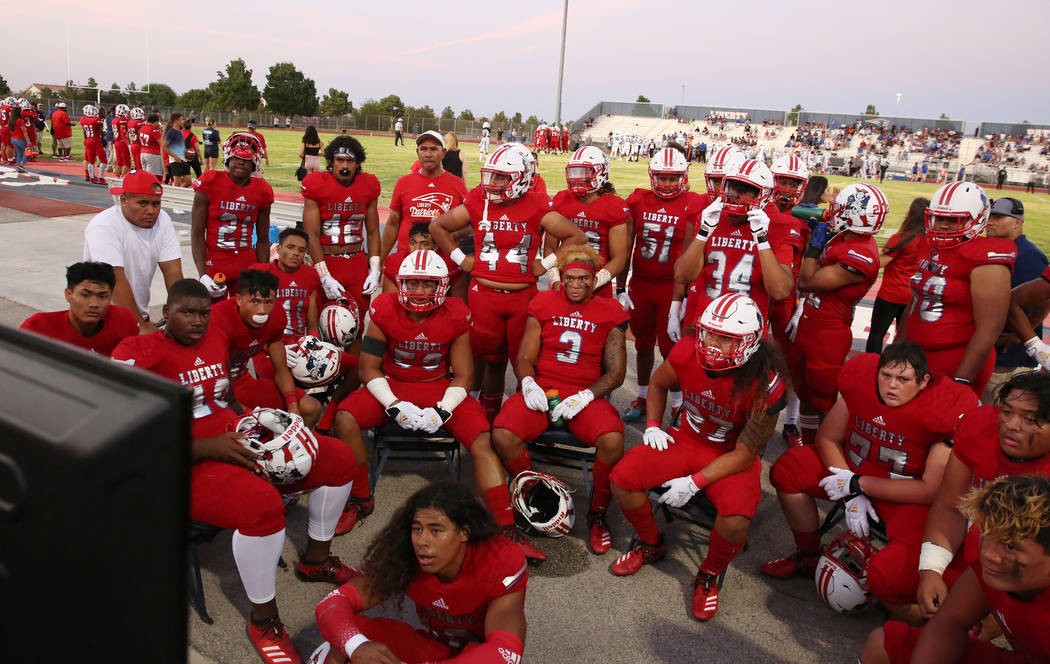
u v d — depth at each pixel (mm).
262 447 3502
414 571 2795
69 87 62906
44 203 13852
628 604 3943
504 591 2768
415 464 5293
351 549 4273
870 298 10367
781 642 3707
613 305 4832
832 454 4031
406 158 32312
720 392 3979
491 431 4496
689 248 5293
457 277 6289
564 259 4781
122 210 4844
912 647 2846
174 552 657
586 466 4680
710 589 3906
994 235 5398
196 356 3594
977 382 4961
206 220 5941
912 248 5637
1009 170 42781
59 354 697
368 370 4543
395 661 2605
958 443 3355
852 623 3883
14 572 688
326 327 5578
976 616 2678
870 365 3934
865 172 41750
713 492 3932
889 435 3840
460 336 4629
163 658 676
